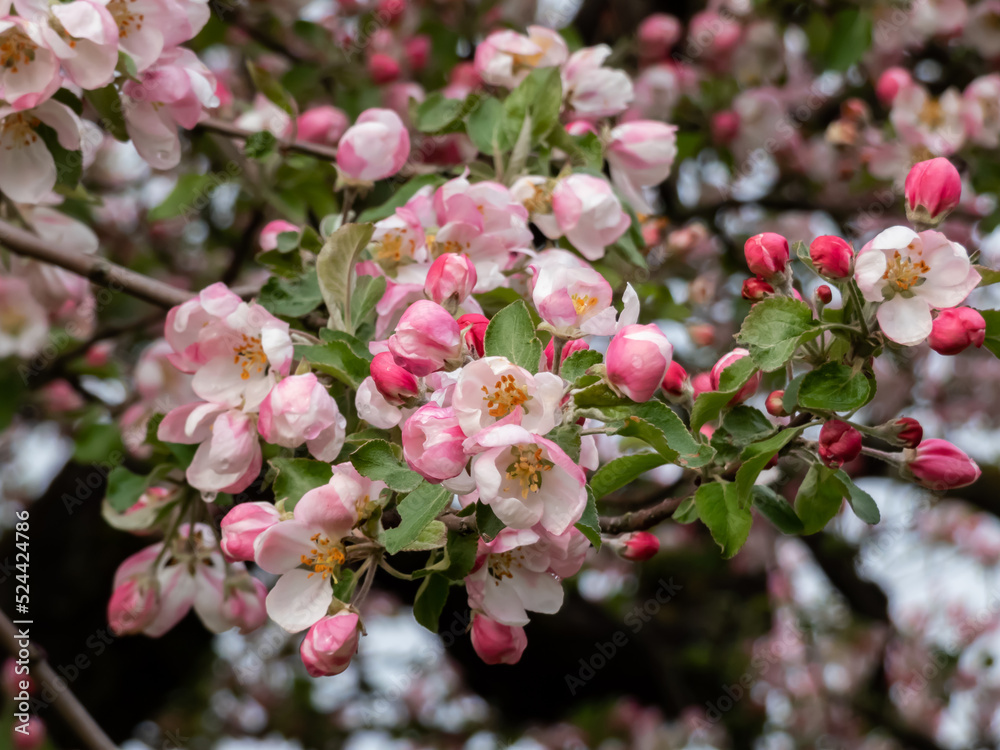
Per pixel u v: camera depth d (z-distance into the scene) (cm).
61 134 75
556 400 64
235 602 83
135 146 78
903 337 67
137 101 77
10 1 72
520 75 87
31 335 96
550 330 67
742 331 68
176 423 73
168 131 78
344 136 79
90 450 102
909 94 117
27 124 75
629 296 68
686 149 114
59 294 95
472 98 84
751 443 71
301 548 67
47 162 75
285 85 110
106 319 127
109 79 73
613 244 83
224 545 68
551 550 68
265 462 77
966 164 119
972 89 115
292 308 78
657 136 84
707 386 74
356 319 74
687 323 104
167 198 98
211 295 71
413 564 76
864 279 67
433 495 66
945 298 68
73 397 122
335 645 66
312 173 92
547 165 83
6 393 99
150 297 80
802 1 133
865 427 70
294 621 67
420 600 69
